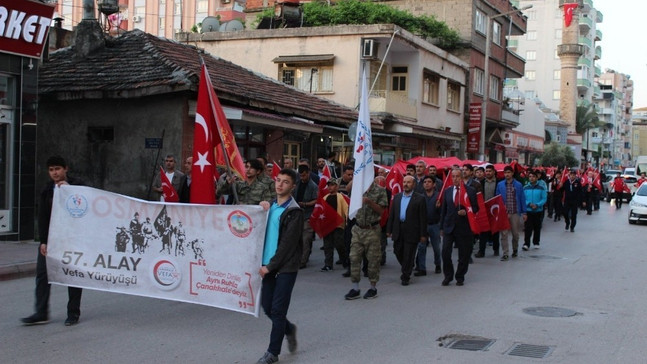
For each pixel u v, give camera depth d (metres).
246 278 6.75
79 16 58.00
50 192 7.67
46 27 14.00
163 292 7.28
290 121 17.16
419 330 7.73
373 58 27.66
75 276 7.56
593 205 33.75
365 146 9.15
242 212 6.76
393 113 27.83
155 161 15.39
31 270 10.74
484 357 6.62
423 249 11.90
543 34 91.88
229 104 16.05
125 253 7.43
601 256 14.99
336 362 6.40
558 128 68.50
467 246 10.81
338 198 11.97
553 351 6.88
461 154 37.66
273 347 6.26
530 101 55.88
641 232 21.39
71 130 16.38
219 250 6.92
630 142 145.75
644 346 7.10
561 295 10.09
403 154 31.64
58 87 15.54
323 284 10.74
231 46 29.77
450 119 35.19
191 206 7.05
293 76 28.73
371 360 6.48
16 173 13.85
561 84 79.69
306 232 12.29
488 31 33.47
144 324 7.70
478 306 9.18
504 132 44.91
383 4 35.47
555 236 19.75
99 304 8.72
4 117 13.66
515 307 9.14
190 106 15.27
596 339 7.40
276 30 28.78
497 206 13.86
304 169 12.37
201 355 6.52
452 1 36.62
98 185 16.05
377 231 9.64
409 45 28.84
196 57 18.53
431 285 10.88
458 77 35.91
